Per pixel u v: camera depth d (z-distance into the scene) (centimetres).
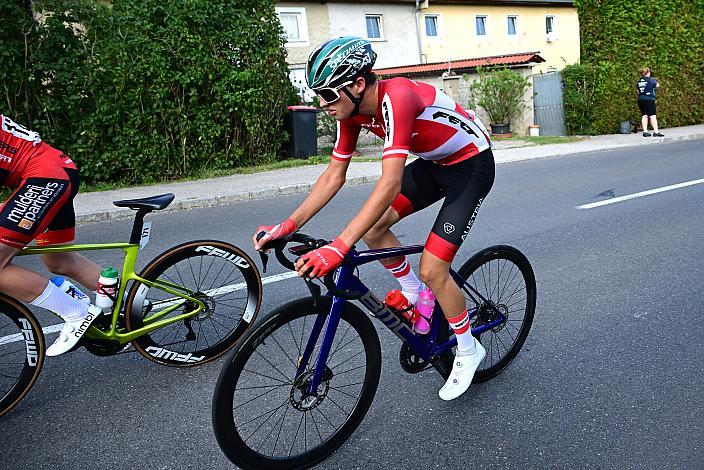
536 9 2286
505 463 235
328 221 664
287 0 1662
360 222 207
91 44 883
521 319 318
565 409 273
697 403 274
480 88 1587
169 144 959
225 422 212
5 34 815
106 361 327
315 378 232
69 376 310
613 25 1656
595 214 653
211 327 348
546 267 477
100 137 899
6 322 295
